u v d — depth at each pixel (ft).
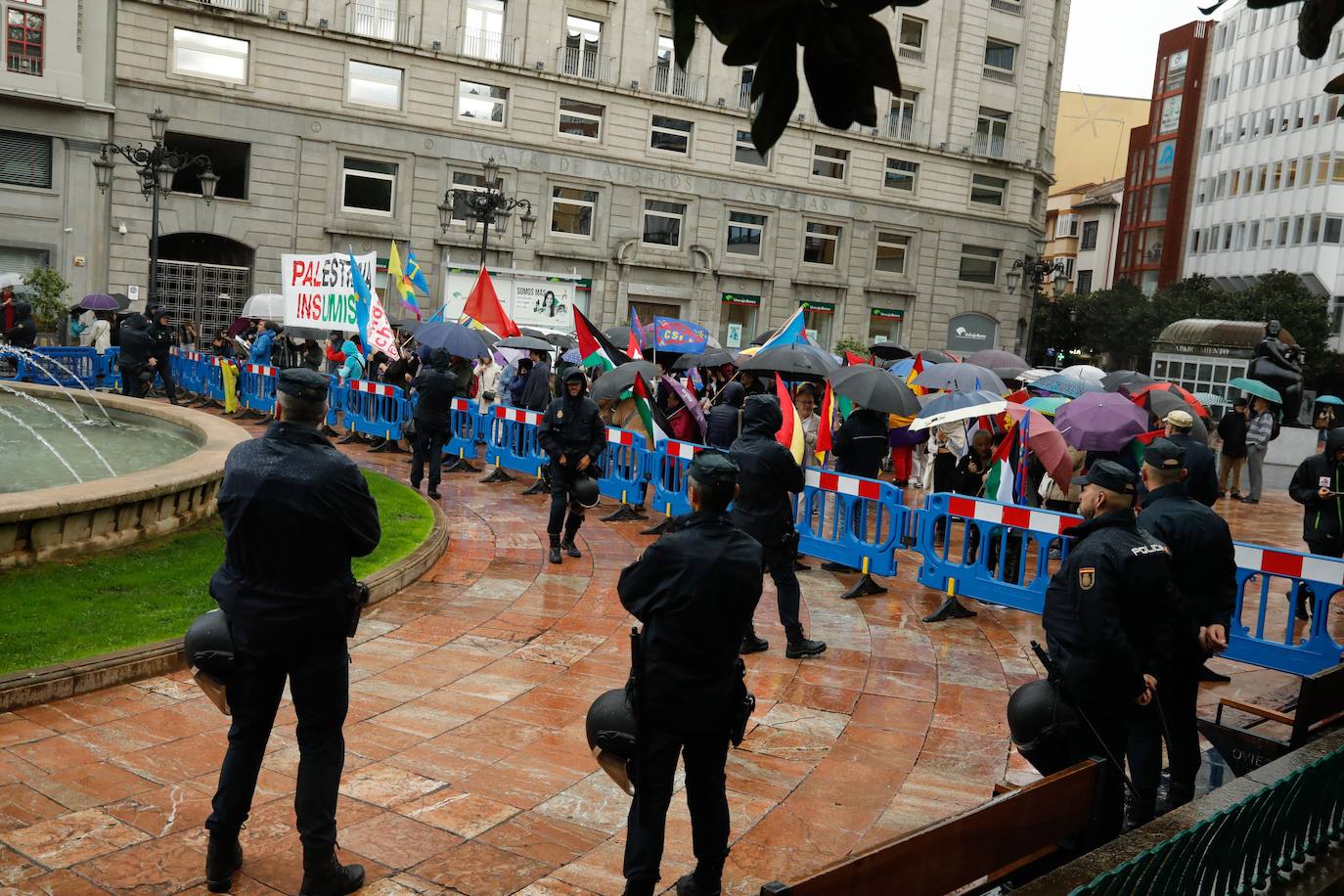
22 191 95.14
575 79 120.47
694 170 129.70
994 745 19.47
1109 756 13.60
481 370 58.49
